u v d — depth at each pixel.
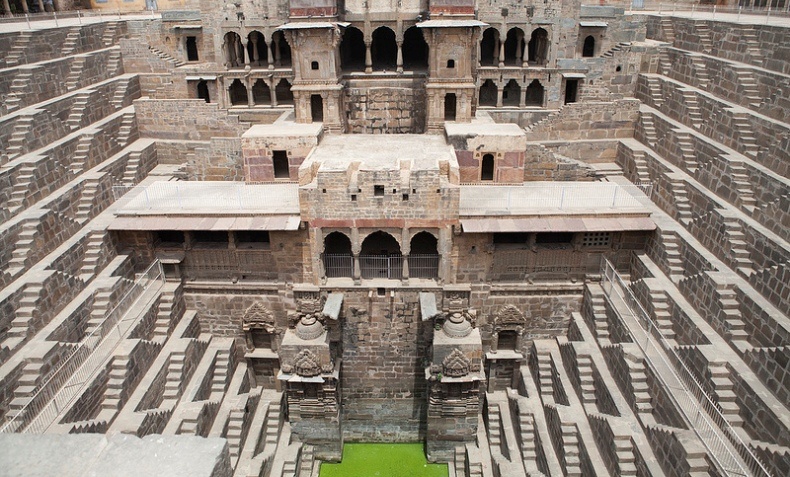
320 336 31.12
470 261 32.56
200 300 34.16
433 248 35.38
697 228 29.98
